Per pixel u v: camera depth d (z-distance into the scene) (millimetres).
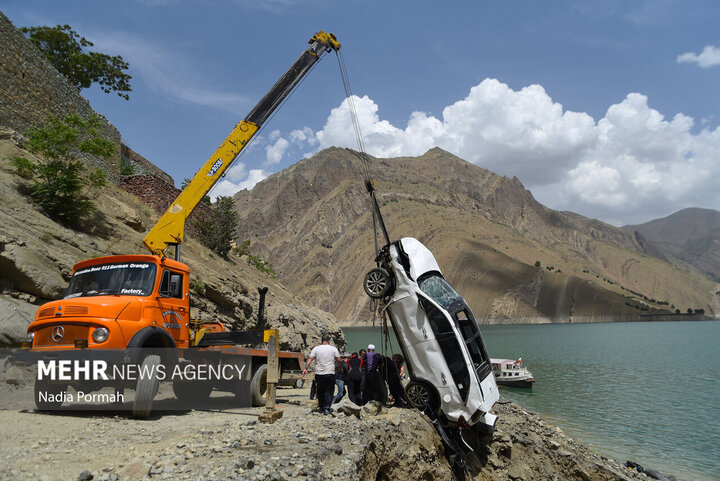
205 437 6297
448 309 9242
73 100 24203
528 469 9789
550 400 32156
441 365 8945
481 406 8820
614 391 36688
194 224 31188
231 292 21609
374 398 10062
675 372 50750
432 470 7801
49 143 16547
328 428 7059
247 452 5715
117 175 27719
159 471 4895
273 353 8703
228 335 9414
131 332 7895
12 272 11523
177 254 13641
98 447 5746
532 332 175625
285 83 15898
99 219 18375
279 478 4961
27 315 10625
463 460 8664
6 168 16375
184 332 9320
